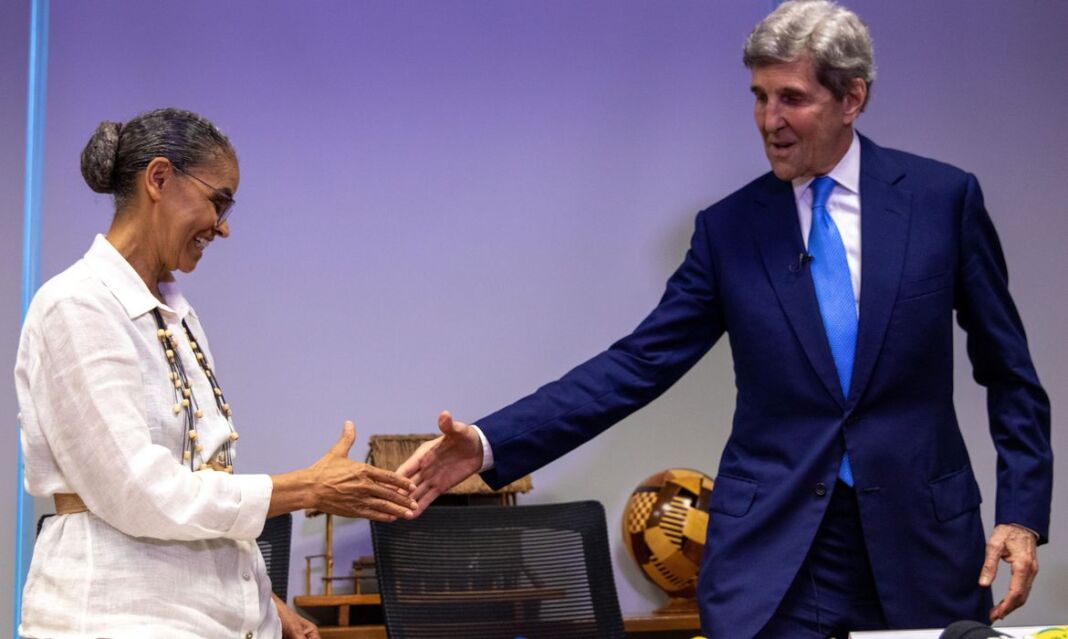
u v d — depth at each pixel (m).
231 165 2.00
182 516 1.83
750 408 2.34
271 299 3.66
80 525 1.87
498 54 3.86
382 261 3.75
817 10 2.23
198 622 1.88
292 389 3.65
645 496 3.58
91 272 1.89
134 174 1.94
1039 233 4.04
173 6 3.68
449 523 2.83
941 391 2.27
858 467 2.20
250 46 3.71
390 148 3.78
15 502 3.44
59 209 3.55
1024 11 4.09
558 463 3.76
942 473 2.24
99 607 1.82
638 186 3.90
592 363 2.46
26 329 1.89
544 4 3.90
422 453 2.32
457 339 3.77
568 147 3.88
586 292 3.85
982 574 2.14
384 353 3.72
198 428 1.96
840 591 2.23
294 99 3.73
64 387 1.82
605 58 3.91
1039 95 4.08
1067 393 4.00
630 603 3.73
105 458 1.80
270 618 2.07
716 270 2.41
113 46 3.62
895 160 2.34
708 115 3.95
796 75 2.20
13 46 3.58
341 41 3.77
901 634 1.67
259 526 1.92
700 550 3.51
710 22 3.97
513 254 3.82
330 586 3.46
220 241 3.64
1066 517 3.94
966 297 2.30
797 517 2.23
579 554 2.91
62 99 3.58
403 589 2.74
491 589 2.81
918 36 4.04
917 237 2.26
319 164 3.73
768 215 2.36
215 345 3.61
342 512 2.02
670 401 3.86
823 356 2.24
